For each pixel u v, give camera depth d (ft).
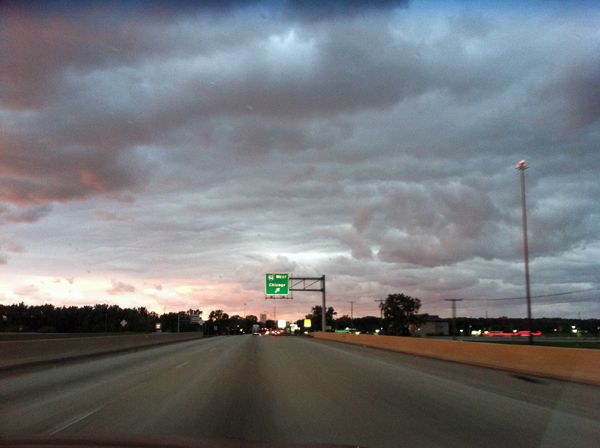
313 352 105.19
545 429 29.22
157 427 28.48
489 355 73.36
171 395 41.39
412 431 28.32
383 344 133.59
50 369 65.10
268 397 40.65
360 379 54.49
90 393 42.39
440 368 69.31
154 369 65.10
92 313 459.32
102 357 89.04
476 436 27.30
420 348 102.63
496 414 33.81
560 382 52.80
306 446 24.14
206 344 149.59
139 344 136.15
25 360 71.31
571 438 27.09
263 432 27.55
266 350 112.27
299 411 34.30
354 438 26.45
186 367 68.18
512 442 26.09
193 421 30.42
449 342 88.07
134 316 499.51
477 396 42.19
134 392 43.09
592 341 228.84
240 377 55.57
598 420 32.04
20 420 30.30
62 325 439.63
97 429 27.71
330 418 31.86
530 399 40.68
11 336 170.71
